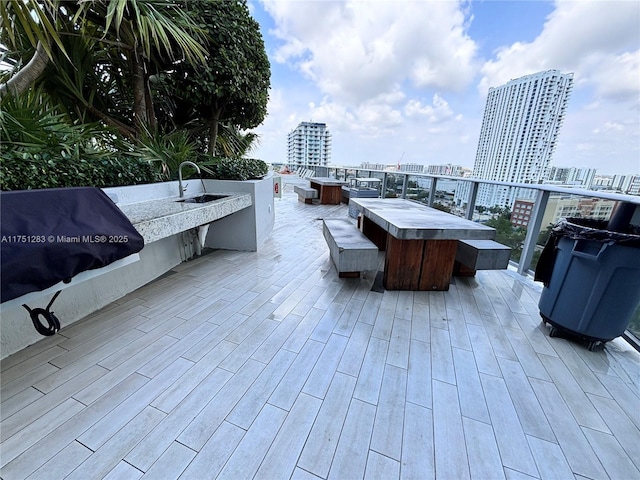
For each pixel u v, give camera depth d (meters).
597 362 1.64
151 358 1.60
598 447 1.13
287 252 3.60
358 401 1.34
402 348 1.74
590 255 1.61
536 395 1.39
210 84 3.52
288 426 1.20
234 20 3.53
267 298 2.36
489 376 1.52
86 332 1.83
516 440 1.16
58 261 1.20
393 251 2.46
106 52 3.12
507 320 2.08
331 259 3.30
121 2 2.16
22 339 1.63
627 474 1.03
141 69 3.26
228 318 2.04
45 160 1.72
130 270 2.42
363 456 1.08
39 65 2.33
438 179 4.39
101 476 0.99
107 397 1.32
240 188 3.54
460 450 1.12
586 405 1.34
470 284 2.72
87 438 1.12
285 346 1.73
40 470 1.00
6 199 1.18
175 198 2.99
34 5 1.75
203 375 1.48
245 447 1.10
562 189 2.35
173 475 1.00
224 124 4.93
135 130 3.34
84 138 2.28
